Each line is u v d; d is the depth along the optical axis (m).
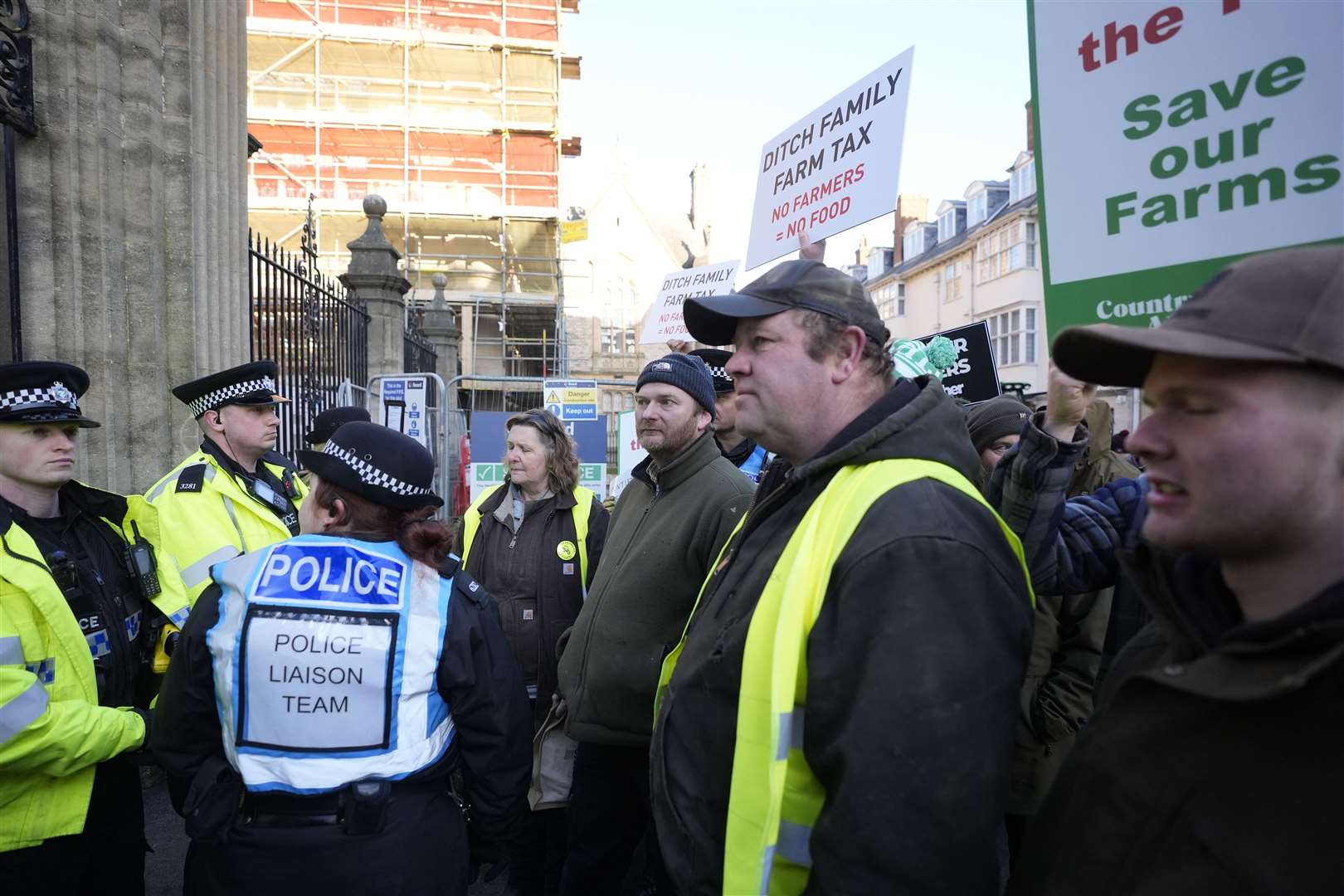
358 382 7.77
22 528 2.07
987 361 2.94
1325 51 0.97
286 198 18.05
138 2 4.08
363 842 1.59
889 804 1.05
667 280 5.03
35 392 2.11
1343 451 0.70
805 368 1.40
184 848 3.14
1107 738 0.87
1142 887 0.78
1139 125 1.16
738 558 1.48
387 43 18.03
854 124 2.65
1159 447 0.78
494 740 1.82
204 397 3.12
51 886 1.96
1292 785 0.69
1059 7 1.27
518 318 21.58
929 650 1.08
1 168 3.32
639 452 7.14
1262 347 0.69
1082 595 2.09
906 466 1.25
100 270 3.82
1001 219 25.83
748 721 1.23
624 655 2.34
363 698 1.63
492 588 3.26
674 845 1.40
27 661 1.91
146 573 2.39
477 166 19.02
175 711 1.72
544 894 2.93
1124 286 1.19
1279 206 1.01
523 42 18.48
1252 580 0.77
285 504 3.39
